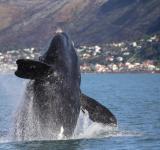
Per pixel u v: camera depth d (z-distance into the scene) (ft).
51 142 200.95
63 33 216.95
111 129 230.68
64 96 204.54
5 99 497.05
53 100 202.90
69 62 209.05
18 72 191.62
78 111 208.74
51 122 203.21
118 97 528.22
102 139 211.20
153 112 342.85
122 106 401.29
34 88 204.23
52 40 211.82
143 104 421.18
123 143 205.36
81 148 193.77
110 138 214.28
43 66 193.67
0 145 197.98
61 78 204.54
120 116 316.81
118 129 244.22
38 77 196.85
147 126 261.85
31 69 192.13
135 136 222.07
